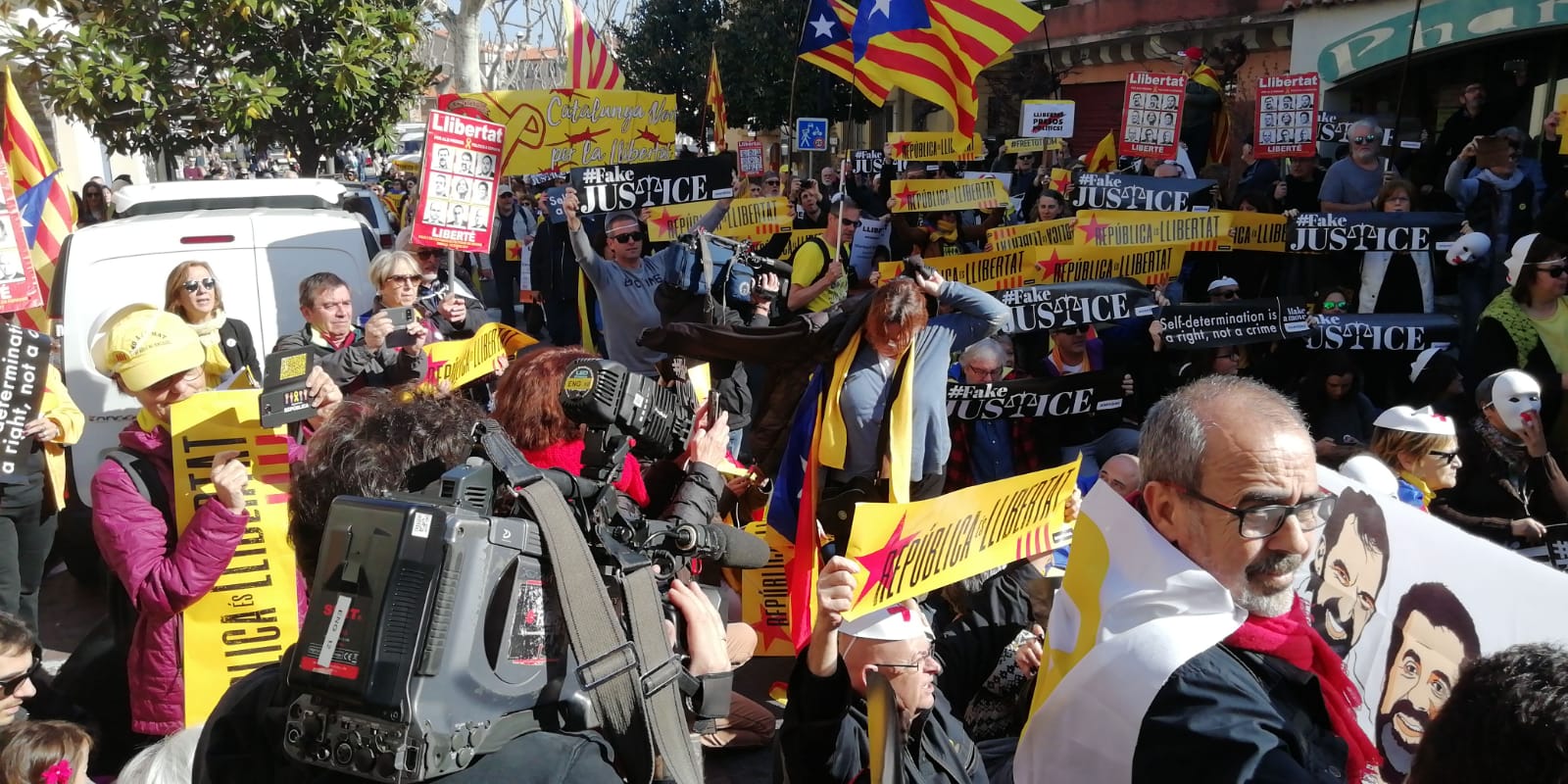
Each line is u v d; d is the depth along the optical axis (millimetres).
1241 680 1881
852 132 28500
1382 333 7012
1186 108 12617
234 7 11320
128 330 3479
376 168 32562
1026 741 2117
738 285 6859
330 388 3537
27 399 4652
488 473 1524
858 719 2637
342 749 1396
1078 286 6875
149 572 3342
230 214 6609
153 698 3455
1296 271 8258
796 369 5605
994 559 2973
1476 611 2510
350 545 1432
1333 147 11234
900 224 10969
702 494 2350
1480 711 1470
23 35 11453
